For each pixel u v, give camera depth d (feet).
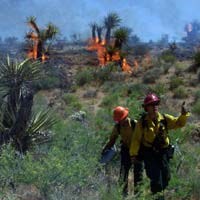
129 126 30.22
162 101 90.84
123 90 105.40
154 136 27.66
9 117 36.45
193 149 44.73
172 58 141.90
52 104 78.23
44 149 35.01
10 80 37.04
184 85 107.34
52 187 25.57
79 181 26.25
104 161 31.27
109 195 25.77
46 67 135.44
